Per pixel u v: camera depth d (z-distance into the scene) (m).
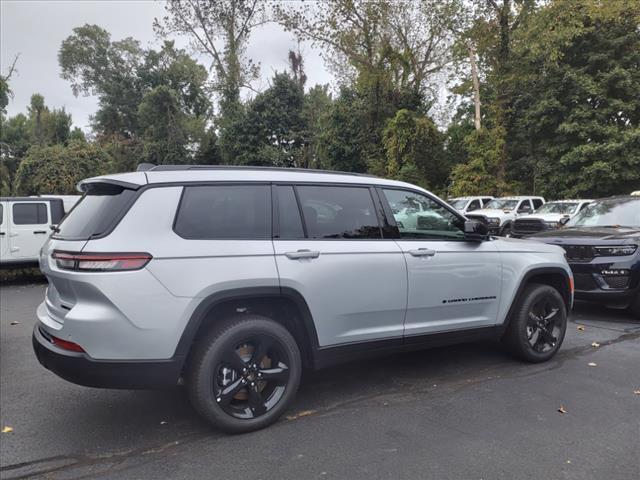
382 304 4.12
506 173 28.08
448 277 4.53
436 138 27.38
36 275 12.30
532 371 4.98
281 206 3.84
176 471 3.10
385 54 26.67
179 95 39.56
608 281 7.05
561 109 23.95
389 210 4.39
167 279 3.25
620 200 8.73
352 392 4.45
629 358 5.39
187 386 3.49
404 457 3.25
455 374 4.91
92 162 25.00
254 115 31.08
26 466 3.19
